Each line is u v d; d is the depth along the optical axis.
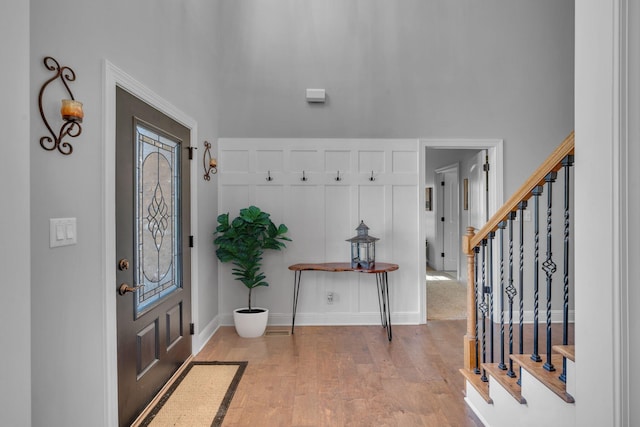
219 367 2.97
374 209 4.08
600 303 1.14
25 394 1.08
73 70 1.66
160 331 2.56
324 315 4.08
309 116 4.06
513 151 4.11
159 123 2.55
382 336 3.70
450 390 2.59
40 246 1.46
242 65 4.04
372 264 3.79
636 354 1.07
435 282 6.15
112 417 1.91
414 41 4.07
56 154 1.55
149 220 2.42
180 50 2.92
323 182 4.06
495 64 4.09
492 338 2.26
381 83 4.06
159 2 2.54
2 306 1.01
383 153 4.07
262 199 4.05
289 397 2.50
